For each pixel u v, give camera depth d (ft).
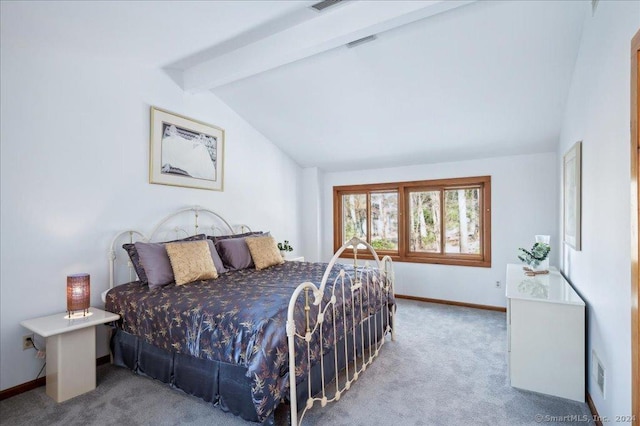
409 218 15.98
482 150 13.41
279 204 15.96
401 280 15.84
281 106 12.51
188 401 7.00
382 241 16.69
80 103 8.75
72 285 7.70
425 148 13.84
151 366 7.75
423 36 8.23
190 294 7.71
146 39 8.47
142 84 10.23
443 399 7.05
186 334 6.75
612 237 5.47
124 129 9.74
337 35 7.87
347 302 7.84
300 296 7.00
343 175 17.44
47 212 8.08
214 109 12.55
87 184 8.86
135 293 8.15
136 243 8.98
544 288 8.32
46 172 8.07
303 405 6.21
